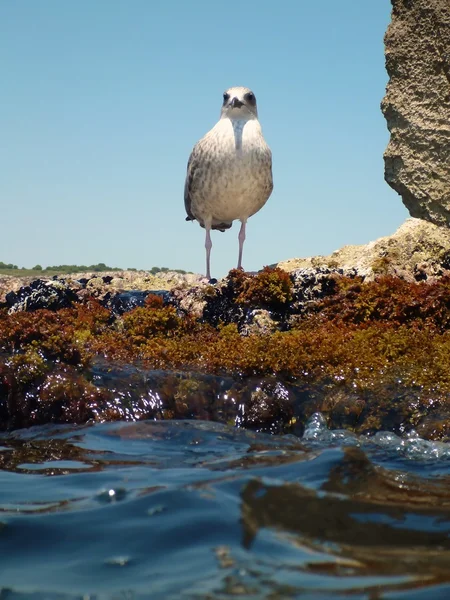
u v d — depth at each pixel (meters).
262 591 0.34
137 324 1.06
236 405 0.84
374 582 0.35
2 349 0.89
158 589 0.35
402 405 0.79
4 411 0.83
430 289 1.00
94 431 0.76
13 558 0.41
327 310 1.05
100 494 0.52
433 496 0.51
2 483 0.57
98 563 0.39
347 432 0.77
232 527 0.43
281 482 0.51
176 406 0.84
